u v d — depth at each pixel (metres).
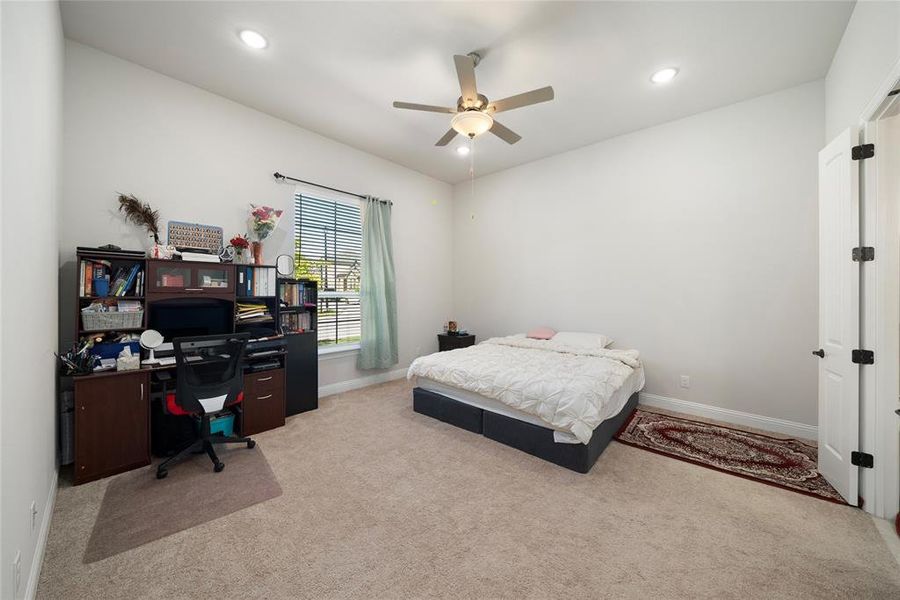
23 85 1.26
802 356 2.90
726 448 2.64
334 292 4.10
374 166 4.46
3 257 1.04
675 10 2.11
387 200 4.51
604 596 1.33
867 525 1.75
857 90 2.10
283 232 3.59
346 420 3.20
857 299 1.91
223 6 2.11
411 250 4.98
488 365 3.02
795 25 2.23
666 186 3.56
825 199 2.18
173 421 2.57
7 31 1.09
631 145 3.78
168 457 2.48
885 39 1.75
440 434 2.88
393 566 1.49
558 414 2.30
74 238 2.42
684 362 3.46
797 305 2.92
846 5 2.07
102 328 2.30
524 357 3.38
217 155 3.11
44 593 1.33
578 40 2.37
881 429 1.81
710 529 1.73
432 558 1.53
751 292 3.12
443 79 2.84
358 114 3.43
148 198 2.73
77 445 2.10
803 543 1.62
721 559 1.53
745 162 3.13
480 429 2.87
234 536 1.67
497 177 5.04
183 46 2.47
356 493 2.04
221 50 2.51
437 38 2.36
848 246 1.94
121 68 2.61
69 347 2.39
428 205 5.22
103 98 2.54
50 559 1.50
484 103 2.37
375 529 1.73
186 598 1.32
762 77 2.79
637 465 2.38
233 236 3.21
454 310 5.59
